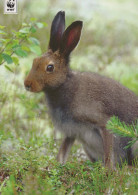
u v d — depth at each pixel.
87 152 11.79
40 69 10.58
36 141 11.97
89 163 10.25
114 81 11.55
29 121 14.16
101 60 21.33
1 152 10.48
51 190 7.88
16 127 13.45
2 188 7.92
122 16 30.20
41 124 14.18
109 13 30.66
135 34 27.20
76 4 30.77
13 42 9.80
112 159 10.71
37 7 25.83
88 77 11.23
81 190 8.44
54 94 11.07
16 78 15.95
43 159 10.02
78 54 20.56
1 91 13.53
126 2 35.78
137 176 9.05
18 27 12.83
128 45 25.45
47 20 18.97
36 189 7.43
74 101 10.92
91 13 29.41
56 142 12.17
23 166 9.24
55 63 10.72
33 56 18.77
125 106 11.23
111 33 26.58
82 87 10.98
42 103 15.38
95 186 8.59
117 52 23.48
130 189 8.18
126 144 11.12
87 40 23.36
